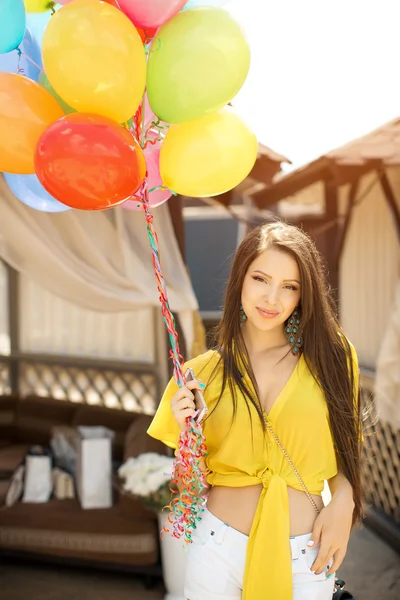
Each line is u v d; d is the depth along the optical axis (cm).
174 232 449
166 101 210
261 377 213
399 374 493
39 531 446
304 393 207
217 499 212
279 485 203
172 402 206
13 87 210
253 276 209
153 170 248
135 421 524
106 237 425
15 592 430
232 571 205
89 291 421
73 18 196
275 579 198
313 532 203
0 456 502
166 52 207
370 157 512
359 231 606
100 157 192
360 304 608
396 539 507
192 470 202
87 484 455
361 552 510
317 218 654
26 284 661
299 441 206
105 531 437
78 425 549
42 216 405
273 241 209
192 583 211
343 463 212
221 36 206
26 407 582
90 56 194
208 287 927
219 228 980
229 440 208
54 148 194
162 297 216
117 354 625
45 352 659
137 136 227
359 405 218
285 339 218
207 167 222
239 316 215
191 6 225
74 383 645
